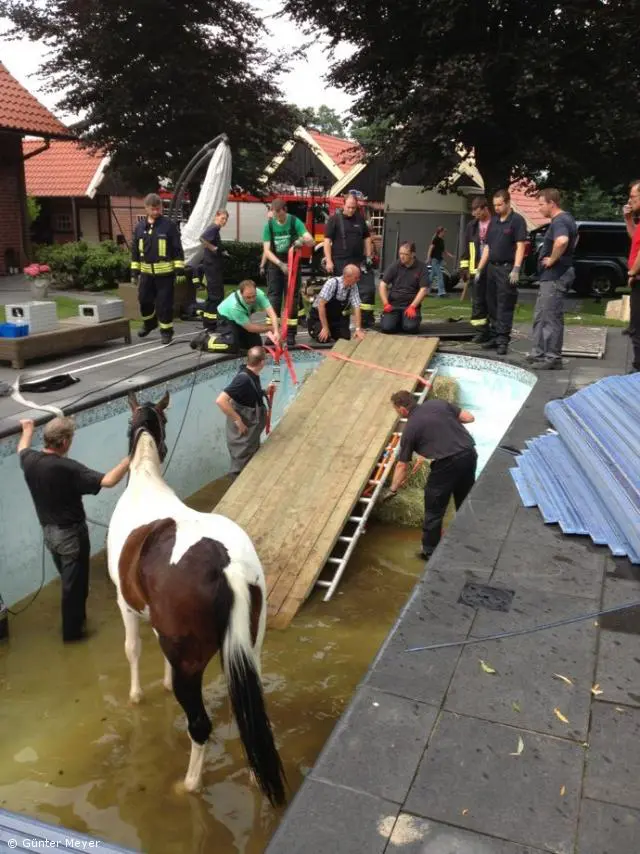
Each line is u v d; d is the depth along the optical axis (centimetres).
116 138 1919
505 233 903
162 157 1952
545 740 278
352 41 1800
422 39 1698
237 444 737
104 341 930
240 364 917
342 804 248
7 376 769
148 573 344
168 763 393
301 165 2862
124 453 722
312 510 661
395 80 1712
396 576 636
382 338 982
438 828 238
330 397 844
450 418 625
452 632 349
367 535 719
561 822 240
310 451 745
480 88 1547
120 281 1638
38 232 2955
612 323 1260
